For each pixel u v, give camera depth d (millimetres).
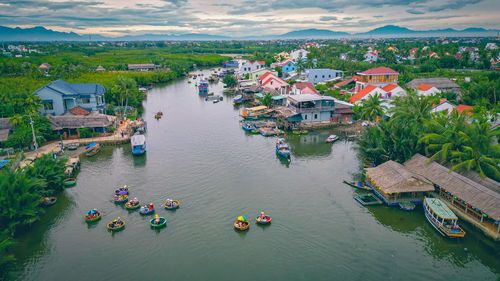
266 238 51688
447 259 47375
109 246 49938
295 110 106750
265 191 65625
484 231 50688
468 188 54281
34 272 44938
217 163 78812
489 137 59719
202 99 153875
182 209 59156
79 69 193000
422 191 59500
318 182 69562
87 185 67812
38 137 83625
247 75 190500
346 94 132875
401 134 71250
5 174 54344
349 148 89625
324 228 54156
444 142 63875
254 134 101062
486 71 190500
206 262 46719
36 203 53844
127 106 127750
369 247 49781
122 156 83312
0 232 47531
